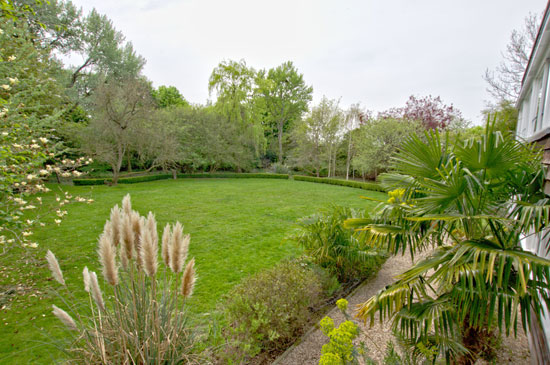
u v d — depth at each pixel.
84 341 1.62
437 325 1.63
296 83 28.81
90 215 7.62
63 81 14.20
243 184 17.23
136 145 16.44
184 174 20.05
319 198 11.88
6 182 3.04
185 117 19.56
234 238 5.87
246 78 20.41
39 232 5.94
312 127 20.50
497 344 2.08
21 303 3.09
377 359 2.28
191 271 1.52
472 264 1.51
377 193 13.83
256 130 21.12
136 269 1.84
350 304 3.25
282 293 2.69
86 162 4.22
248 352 2.25
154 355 1.54
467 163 1.92
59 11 14.20
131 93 14.09
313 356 2.34
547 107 3.23
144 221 1.81
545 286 1.33
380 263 4.22
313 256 3.84
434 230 2.22
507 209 2.00
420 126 15.82
